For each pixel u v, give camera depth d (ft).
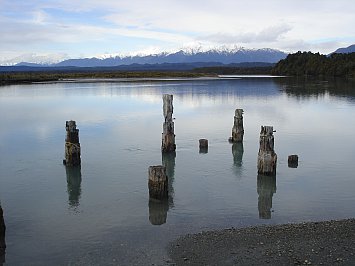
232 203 72.02
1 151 111.34
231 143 120.26
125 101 241.55
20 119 168.96
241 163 98.63
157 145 118.11
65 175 89.45
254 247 53.47
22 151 111.55
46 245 56.54
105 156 105.60
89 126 151.33
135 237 58.44
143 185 82.33
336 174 88.28
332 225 59.93
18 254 54.13
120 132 139.13
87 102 237.04
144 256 52.47
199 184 83.05
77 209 70.03
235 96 269.44
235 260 50.21
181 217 65.87
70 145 94.17
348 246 52.85
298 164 96.27
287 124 153.28
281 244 54.03
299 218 64.85
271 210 68.54
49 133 137.59
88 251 54.44
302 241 54.75
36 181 85.40
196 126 150.41
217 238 56.75
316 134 132.77
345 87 342.44
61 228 62.28
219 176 88.38
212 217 65.72
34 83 428.15
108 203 72.64
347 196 74.84
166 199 73.26
